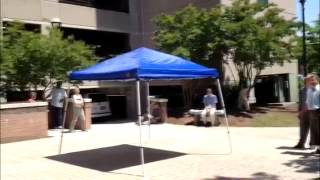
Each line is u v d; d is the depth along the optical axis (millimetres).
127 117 24750
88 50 21078
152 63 11227
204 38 21781
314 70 31328
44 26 23938
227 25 21297
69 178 9859
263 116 21641
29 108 16047
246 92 23453
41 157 12461
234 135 16047
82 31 27031
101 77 11555
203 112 19609
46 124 16547
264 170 10102
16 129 15656
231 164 10828
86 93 23969
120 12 28062
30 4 23578
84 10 26219
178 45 22156
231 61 24469
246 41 21156
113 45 28672
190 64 12203
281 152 12258
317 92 11711
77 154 12859
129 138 15938
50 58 18875
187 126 19609
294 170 10023
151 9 28469
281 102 29844
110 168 10805
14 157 12508
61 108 18859
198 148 13281
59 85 19469
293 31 22969
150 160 11617
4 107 15344
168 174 9953
